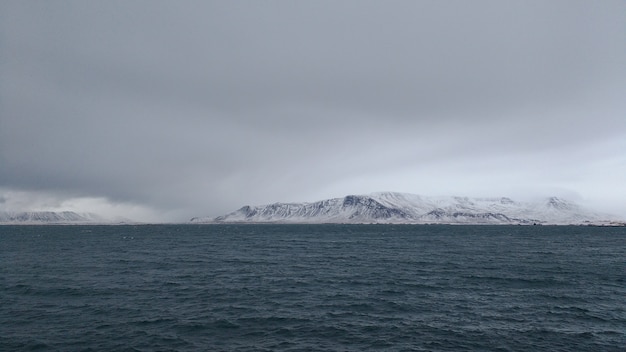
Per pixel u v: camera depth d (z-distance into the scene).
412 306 38.81
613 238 182.75
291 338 28.78
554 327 31.59
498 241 156.00
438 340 28.52
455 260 80.88
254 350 26.19
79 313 35.31
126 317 34.00
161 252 101.38
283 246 127.25
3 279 53.59
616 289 47.56
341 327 31.59
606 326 31.84
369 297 43.03
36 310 36.31
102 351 25.78
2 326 31.17
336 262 77.56
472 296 43.62
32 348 26.34
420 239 172.38
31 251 103.31
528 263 74.75
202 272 62.00
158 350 26.06
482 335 29.58
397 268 67.62
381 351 26.25
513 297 43.03
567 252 101.69
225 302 40.22
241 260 81.19
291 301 40.91
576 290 47.00
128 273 60.25
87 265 70.56
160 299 41.41
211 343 27.53
